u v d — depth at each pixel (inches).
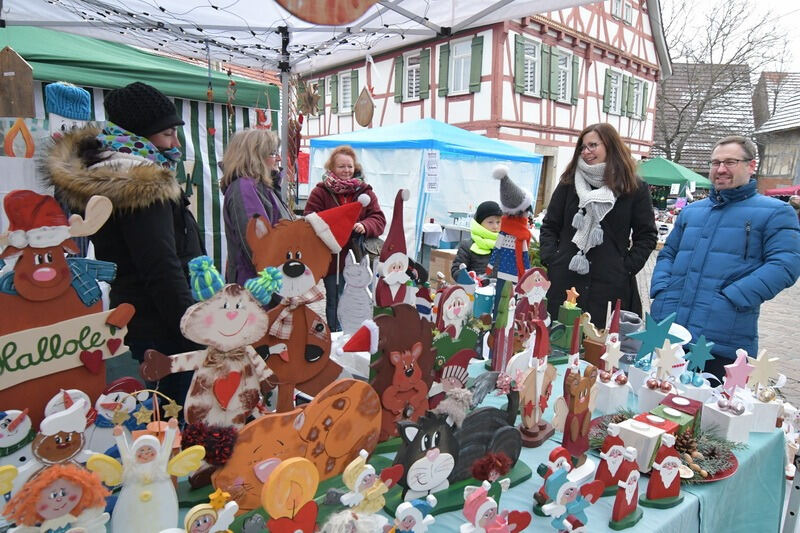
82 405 34.3
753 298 86.9
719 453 59.7
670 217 498.9
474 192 271.6
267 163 80.7
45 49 129.0
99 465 33.5
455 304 64.6
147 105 57.6
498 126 402.0
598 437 60.2
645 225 98.4
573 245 99.7
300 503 37.5
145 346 54.8
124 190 46.6
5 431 34.7
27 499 30.9
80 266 39.5
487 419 51.0
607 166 95.1
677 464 51.5
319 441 45.7
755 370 75.7
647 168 546.9
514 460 53.6
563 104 465.7
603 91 514.3
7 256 35.9
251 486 41.4
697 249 95.7
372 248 110.8
